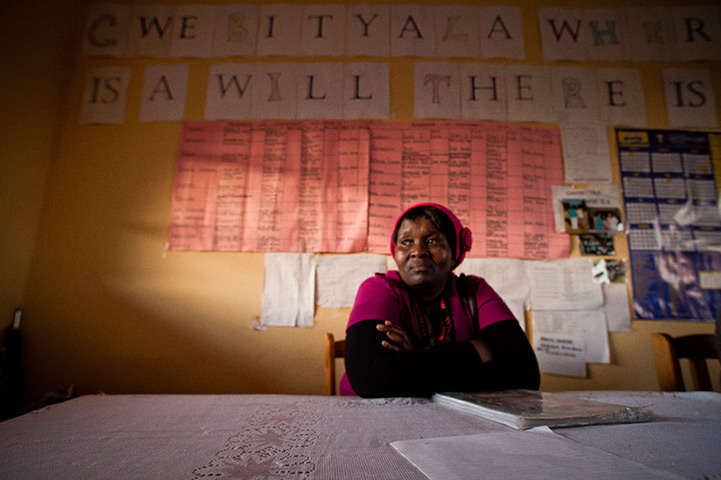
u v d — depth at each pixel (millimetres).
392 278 1024
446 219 1034
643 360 1792
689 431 476
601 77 2088
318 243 1910
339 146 2004
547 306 1839
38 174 1893
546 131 2027
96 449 444
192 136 2021
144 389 1785
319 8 2150
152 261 1899
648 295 1855
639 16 2143
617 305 1840
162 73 2094
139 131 2027
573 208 1943
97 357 1802
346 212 1938
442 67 2090
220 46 2123
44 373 1778
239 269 1896
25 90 1818
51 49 1969
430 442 428
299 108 2047
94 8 2150
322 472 362
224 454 422
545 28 2131
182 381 1796
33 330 1806
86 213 1930
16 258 1783
